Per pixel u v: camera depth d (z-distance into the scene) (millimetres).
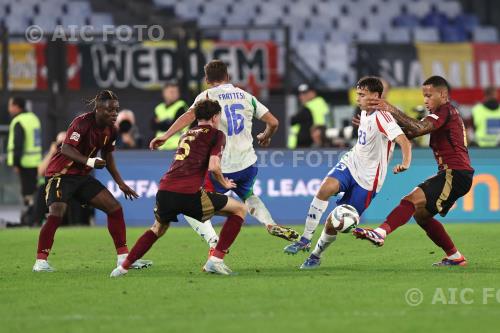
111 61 74062
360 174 34375
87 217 60844
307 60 98938
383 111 33844
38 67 74062
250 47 78250
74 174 35625
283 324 23984
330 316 25141
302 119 66625
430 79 34781
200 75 67000
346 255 40531
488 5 107000
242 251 42688
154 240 33469
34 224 61375
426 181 34938
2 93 66250
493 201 58969
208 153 32188
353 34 103938
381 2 106188
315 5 104250
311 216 35125
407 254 40781
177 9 99688
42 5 96000
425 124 34031
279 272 34562
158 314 25719
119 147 64938
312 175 58344
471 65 87000
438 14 106938
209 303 27406
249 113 36906
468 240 46875
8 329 23938
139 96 69000
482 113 71812
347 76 98938
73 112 67500
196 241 48094
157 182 58500
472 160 58875
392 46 84438
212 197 32594
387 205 58156
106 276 33906
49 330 23719
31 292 30156
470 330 23156
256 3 102812
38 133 62312
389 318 24812
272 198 58375
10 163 61719
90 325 24297
